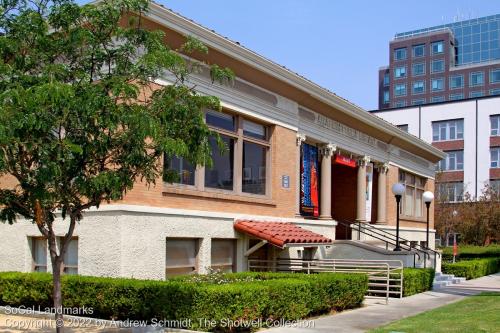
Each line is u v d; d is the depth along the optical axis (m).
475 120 61.47
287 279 13.84
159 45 9.28
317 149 23.20
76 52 9.02
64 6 8.80
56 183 8.22
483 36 119.56
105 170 8.55
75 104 7.79
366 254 22.09
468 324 12.49
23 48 8.75
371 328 12.29
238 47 16.56
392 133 28.64
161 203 14.66
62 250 9.08
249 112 18.12
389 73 112.62
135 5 9.23
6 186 14.36
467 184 59.78
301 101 21.11
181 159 15.58
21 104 7.34
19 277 13.58
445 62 105.94
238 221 17.42
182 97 9.21
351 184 28.19
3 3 8.79
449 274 28.27
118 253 13.32
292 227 19.12
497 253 42.03
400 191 22.67
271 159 19.48
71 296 12.52
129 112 8.18
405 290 19.47
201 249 15.93
